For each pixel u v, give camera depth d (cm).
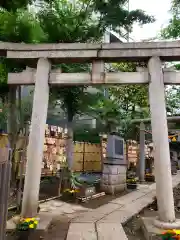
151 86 667
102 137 1642
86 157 1802
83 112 1230
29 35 844
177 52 664
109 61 724
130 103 1830
